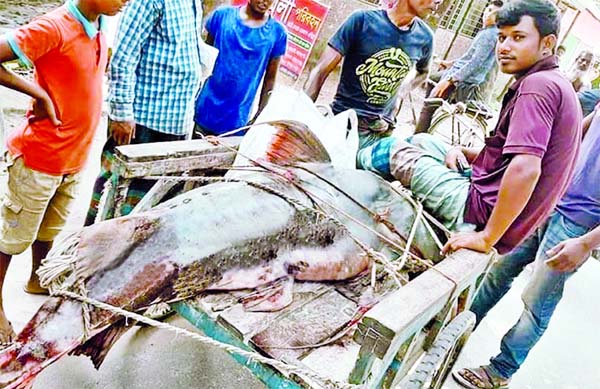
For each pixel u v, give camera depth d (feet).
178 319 9.16
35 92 6.47
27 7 19.22
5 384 4.96
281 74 20.86
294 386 5.41
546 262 9.04
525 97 6.91
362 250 7.32
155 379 7.91
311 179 7.75
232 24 10.44
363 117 11.55
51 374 7.27
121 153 6.77
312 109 8.77
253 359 5.32
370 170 9.14
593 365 12.90
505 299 14.52
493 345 12.21
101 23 7.01
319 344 5.95
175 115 8.98
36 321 5.22
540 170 6.89
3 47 6.02
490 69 18.48
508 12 7.30
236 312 5.98
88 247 5.58
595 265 19.56
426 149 9.53
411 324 5.01
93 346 6.12
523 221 8.00
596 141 9.89
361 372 5.01
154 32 8.20
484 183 7.95
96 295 5.43
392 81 11.42
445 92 19.10
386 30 10.72
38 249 8.18
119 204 7.11
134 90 8.49
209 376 8.35
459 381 10.39
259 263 6.44
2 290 7.96
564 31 37.60
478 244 7.05
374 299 6.90
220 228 6.19
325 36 22.77
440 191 8.32
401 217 8.03
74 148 7.25
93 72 7.03
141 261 5.69
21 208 7.18
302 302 6.55
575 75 20.18
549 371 12.05
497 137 7.85
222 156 7.87
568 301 15.96
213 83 10.72
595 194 9.73
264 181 7.22
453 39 29.45
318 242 7.05
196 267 5.90
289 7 20.12
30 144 6.91
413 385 6.01
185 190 7.93
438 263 6.98
